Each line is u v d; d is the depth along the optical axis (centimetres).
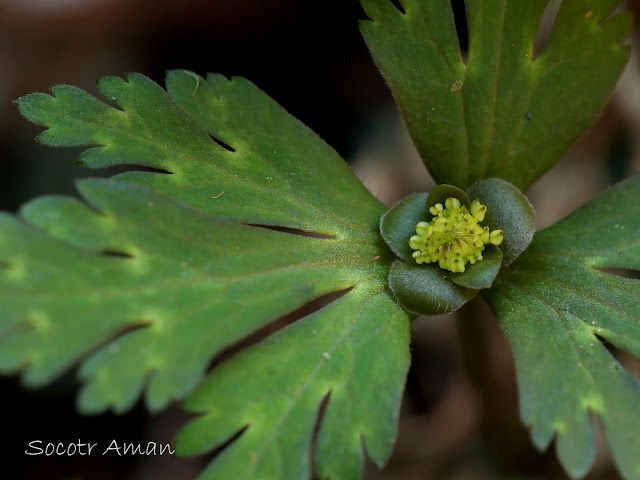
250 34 22
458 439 19
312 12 21
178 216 15
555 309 16
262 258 15
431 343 20
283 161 16
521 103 16
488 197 16
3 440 19
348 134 21
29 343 14
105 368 14
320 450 14
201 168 16
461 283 15
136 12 21
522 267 16
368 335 15
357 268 16
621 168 20
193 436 14
